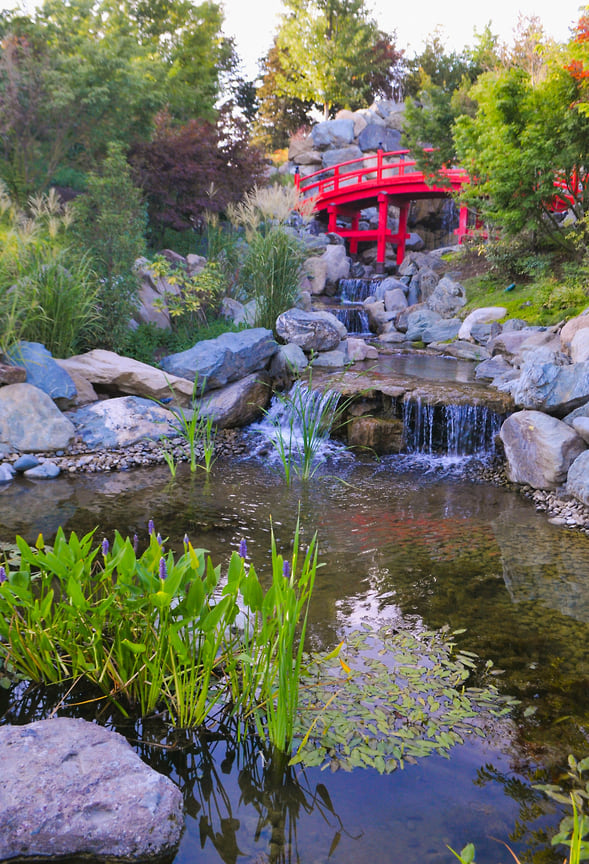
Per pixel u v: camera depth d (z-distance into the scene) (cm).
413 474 768
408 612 413
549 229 1652
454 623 400
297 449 842
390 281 2067
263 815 239
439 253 2252
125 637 291
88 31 1962
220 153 1919
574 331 1012
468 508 642
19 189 1427
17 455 721
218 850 221
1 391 750
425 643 373
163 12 3238
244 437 880
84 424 797
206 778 258
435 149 2125
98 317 948
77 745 243
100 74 1619
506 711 308
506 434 759
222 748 275
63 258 925
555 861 217
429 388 925
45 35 1667
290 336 1179
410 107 2116
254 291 1260
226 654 298
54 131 1566
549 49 1471
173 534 533
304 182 3284
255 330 1028
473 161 1636
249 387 929
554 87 1420
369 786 255
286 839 226
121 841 213
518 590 451
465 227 2305
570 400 727
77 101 1549
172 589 263
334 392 909
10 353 782
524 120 1480
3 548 476
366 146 3578
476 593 445
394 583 458
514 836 229
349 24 4447
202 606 276
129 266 1012
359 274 2605
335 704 308
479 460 831
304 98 4584
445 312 1788
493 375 1087
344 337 1354
